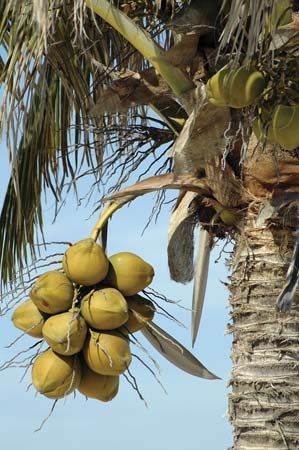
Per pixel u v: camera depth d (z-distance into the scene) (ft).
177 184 19.51
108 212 19.58
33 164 24.21
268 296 19.26
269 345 19.08
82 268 17.52
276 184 19.22
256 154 19.16
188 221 20.72
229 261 20.21
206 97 17.84
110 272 17.90
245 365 19.22
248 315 19.39
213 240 20.89
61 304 17.56
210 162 19.20
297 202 18.97
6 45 23.61
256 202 19.38
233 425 19.22
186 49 18.54
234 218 19.76
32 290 17.63
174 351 19.89
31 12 19.34
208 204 20.25
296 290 19.13
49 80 23.81
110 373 17.62
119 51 22.27
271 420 18.78
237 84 16.61
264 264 19.38
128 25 18.86
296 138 16.94
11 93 19.58
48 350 17.85
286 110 16.78
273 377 18.93
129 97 19.77
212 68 18.54
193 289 23.34
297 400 18.81
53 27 18.92
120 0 20.20
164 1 19.88
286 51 17.06
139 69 22.30
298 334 19.03
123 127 21.25
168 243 20.92
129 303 18.11
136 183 19.54
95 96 22.61
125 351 17.57
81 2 18.65
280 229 19.38
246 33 18.02
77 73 22.15
